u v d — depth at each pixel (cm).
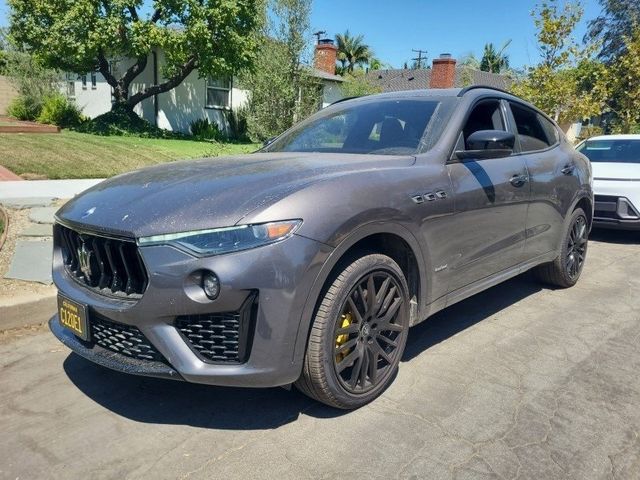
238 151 1433
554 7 1212
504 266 396
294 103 1584
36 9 1445
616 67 1457
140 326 244
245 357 241
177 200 256
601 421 279
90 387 306
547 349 370
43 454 245
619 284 532
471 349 367
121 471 234
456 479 231
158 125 1892
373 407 288
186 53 1572
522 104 446
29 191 762
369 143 357
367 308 278
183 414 279
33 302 391
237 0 1557
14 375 319
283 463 240
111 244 256
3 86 2422
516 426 272
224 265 231
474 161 355
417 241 299
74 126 1766
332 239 249
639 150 800
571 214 484
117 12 1484
